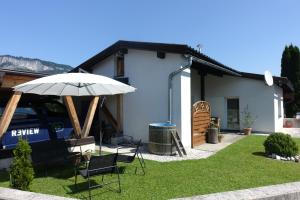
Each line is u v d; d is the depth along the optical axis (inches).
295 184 158.7
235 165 320.2
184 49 419.8
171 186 239.5
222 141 519.2
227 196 139.2
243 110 668.7
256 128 653.9
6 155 307.4
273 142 371.2
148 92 476.4
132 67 497.4
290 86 754.8
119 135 492.7
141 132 483.8
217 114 701.3
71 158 297.7
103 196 215.6
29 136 362.3
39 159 276.4
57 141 304.8
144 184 245.6
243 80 668.7
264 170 297.6
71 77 265.0
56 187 240.4
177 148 375.6
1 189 153.3
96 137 506.6
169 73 453.1
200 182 251.3
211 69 606.9
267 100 641.6
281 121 788.0
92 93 293.3
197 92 684.7
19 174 202.5
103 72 540.4
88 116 391.2
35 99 413.4
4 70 306.8
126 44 490.0
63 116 427.2
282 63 1137.4
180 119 437.4
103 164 231.0
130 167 308.0
